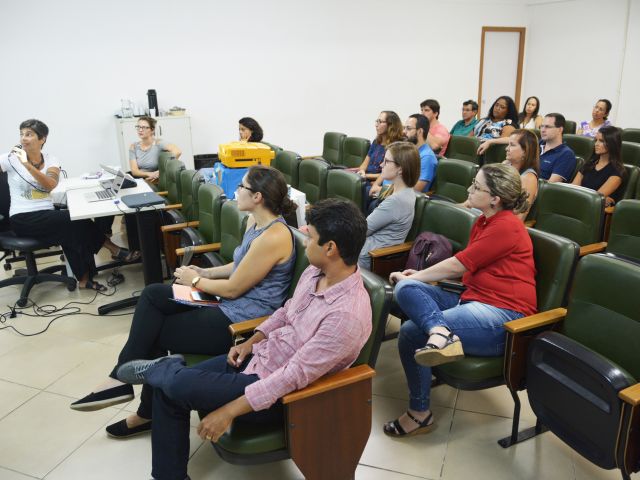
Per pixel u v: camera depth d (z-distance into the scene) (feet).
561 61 24.94
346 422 4.70
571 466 5.75
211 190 9.23
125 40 17.70
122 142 17.30
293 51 20.53
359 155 15.72
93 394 5.73
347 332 4.36
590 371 4.44
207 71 19.25
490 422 6.57
